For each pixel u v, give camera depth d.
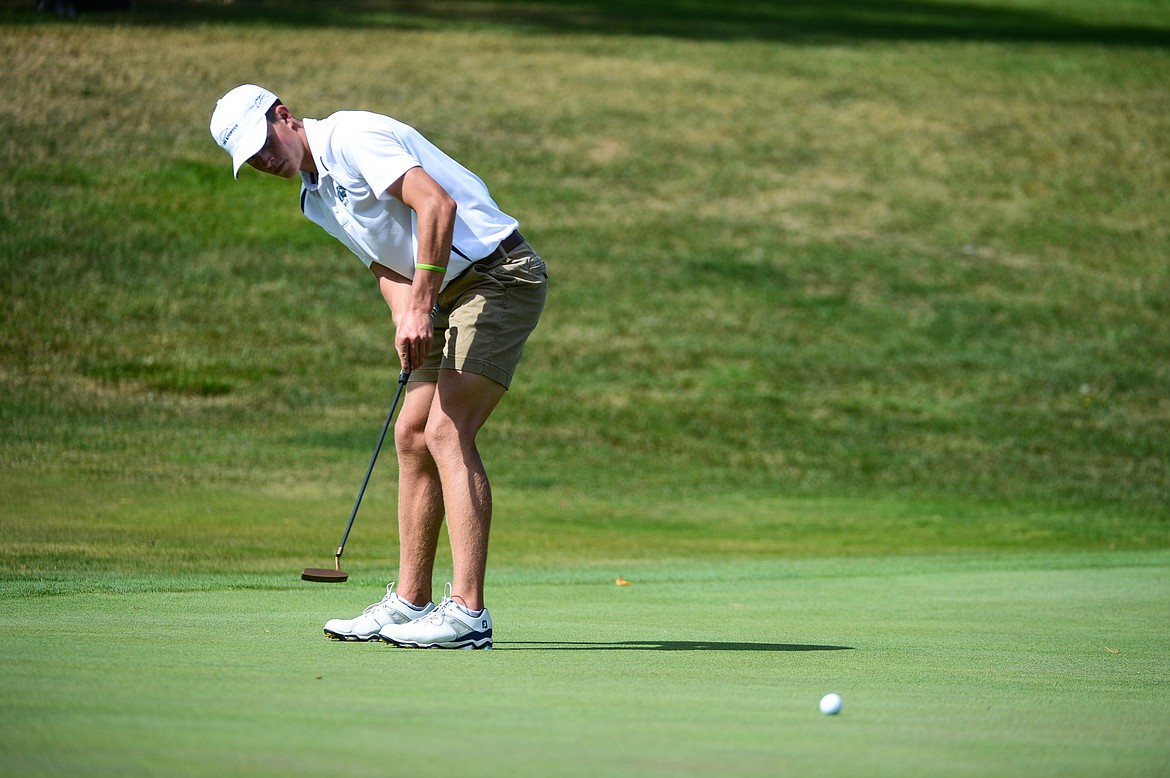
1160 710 10.41
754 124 91.69
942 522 42.84
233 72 84.00
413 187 13.90
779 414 56.59
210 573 24.16
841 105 96.88
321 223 15.21
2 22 86.19
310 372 55.62
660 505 43.28
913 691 11.16
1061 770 7.90
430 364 14.85
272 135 14.34
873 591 23.12
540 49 103.44
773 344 63.94
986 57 113.38
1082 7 146.62
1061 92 103.62
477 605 13.98
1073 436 56.78
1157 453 55.44
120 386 51.72
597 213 76.12
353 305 62.88
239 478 41.47
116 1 93.25
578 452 50.56
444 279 14.50
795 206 80.12
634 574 26.28
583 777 7.23
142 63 82.94
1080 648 15.26
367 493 40.38
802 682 11.55
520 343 14.73
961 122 95.38
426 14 111.06
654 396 57.41
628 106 92.56
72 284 59.72
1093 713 10.16
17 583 20.38
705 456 51.28
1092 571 27.61
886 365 62.88
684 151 86.06
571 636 15.44
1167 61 115.56
